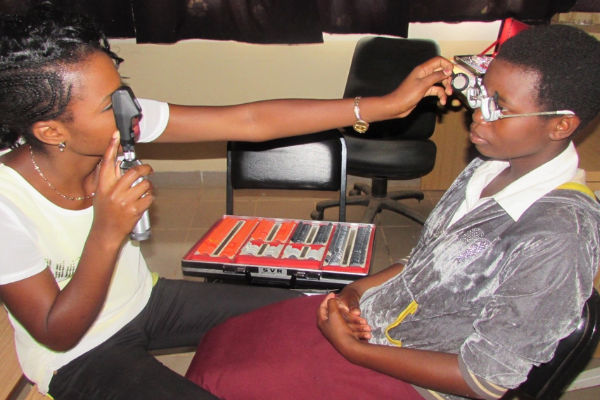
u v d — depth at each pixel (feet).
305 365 3.38
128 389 3.17
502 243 2.72
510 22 6.81
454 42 8.84
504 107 2.55
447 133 9.32
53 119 2.76
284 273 4.48
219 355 3.53
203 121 3.87
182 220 9.03
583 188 2.61
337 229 5.03
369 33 8.47
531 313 2.48
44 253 3.18
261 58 8.99
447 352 3.02
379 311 3.43
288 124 3.90
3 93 2.61
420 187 9.98
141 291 3.94
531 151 2.65
